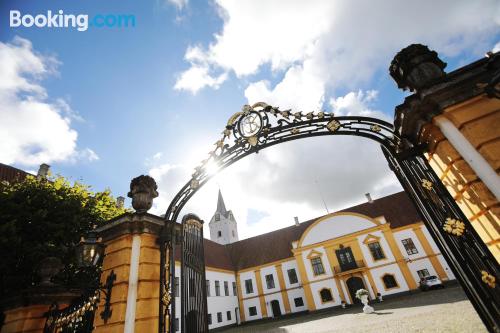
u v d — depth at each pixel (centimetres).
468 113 277
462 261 297
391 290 2492
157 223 474
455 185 299
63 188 941
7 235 701
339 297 2648
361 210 3244
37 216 790
